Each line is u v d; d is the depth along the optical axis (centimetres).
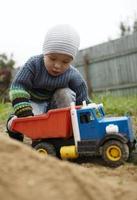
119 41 374
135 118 177
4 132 163
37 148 112
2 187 59
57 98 128
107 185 67
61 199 59
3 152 65
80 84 133
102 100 250
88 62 411
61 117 109
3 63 479
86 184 63
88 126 108
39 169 63
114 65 384
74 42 117
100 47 396
